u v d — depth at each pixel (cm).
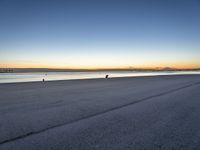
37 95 1032
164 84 1825
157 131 428
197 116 567
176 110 650
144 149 333
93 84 1844
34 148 338
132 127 458
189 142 363
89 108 682
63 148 338
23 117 553
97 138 385
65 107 700
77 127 457
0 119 532
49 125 474
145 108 684
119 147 342
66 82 2139
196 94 1073
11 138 385
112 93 1125
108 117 553
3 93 1120
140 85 1712
